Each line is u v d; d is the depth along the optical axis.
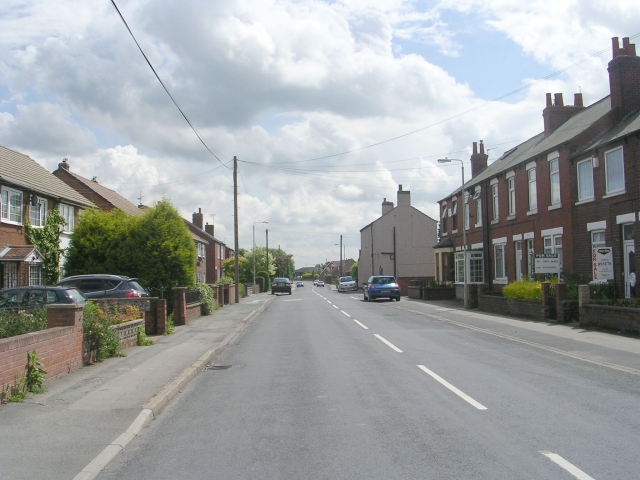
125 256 26.03
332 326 21.08
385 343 15.70
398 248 63.56
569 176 23.72
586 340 15.27
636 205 19.42
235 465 5.98
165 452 6.53
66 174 41.88
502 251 31.77
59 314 11.28
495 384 9.82
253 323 23.70
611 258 18.89
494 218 33.06
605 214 21.28
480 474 5.48
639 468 5.60
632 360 12.07
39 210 28.12
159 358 13.12
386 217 63.91
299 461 6.04
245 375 11.43
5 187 24.88
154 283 26.09
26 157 31.77
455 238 40.22
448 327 19.92
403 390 9.48
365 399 8.88
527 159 27.56
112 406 8.42
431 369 11.40
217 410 8.52
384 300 40.66
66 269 26.45
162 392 9.31
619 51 23.33
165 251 26.20
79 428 7.29
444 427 7.20
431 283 40.84
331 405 8.55
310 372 11.45
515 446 6.35
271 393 9.59
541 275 24.88
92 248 26.30
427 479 5.38
